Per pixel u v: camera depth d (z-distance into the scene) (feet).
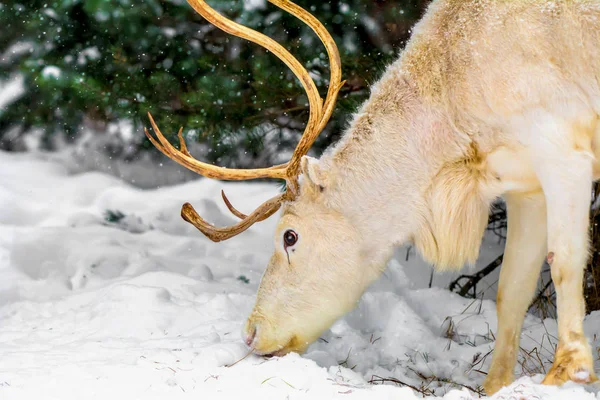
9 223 58.08
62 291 44.37
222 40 56.13
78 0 57.41
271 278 30.66
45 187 66.54
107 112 57.93
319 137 53.93
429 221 30.17
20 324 37.76
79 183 67.46
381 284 44.19
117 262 47.78
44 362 30.53
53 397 26.04
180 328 36.70
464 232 30.04
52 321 37.76
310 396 25.59
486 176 29.25
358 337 36.88
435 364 35.01
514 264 31.14
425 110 29.40
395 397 25.32
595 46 27.66
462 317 40.73
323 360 34.01
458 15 29.37
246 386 26.81
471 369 34.50
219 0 53.36
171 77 52.70
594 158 27.61
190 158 30.55
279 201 30.99
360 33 51.42
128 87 52.60
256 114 50.49
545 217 30.63
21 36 65.10
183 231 57.16
